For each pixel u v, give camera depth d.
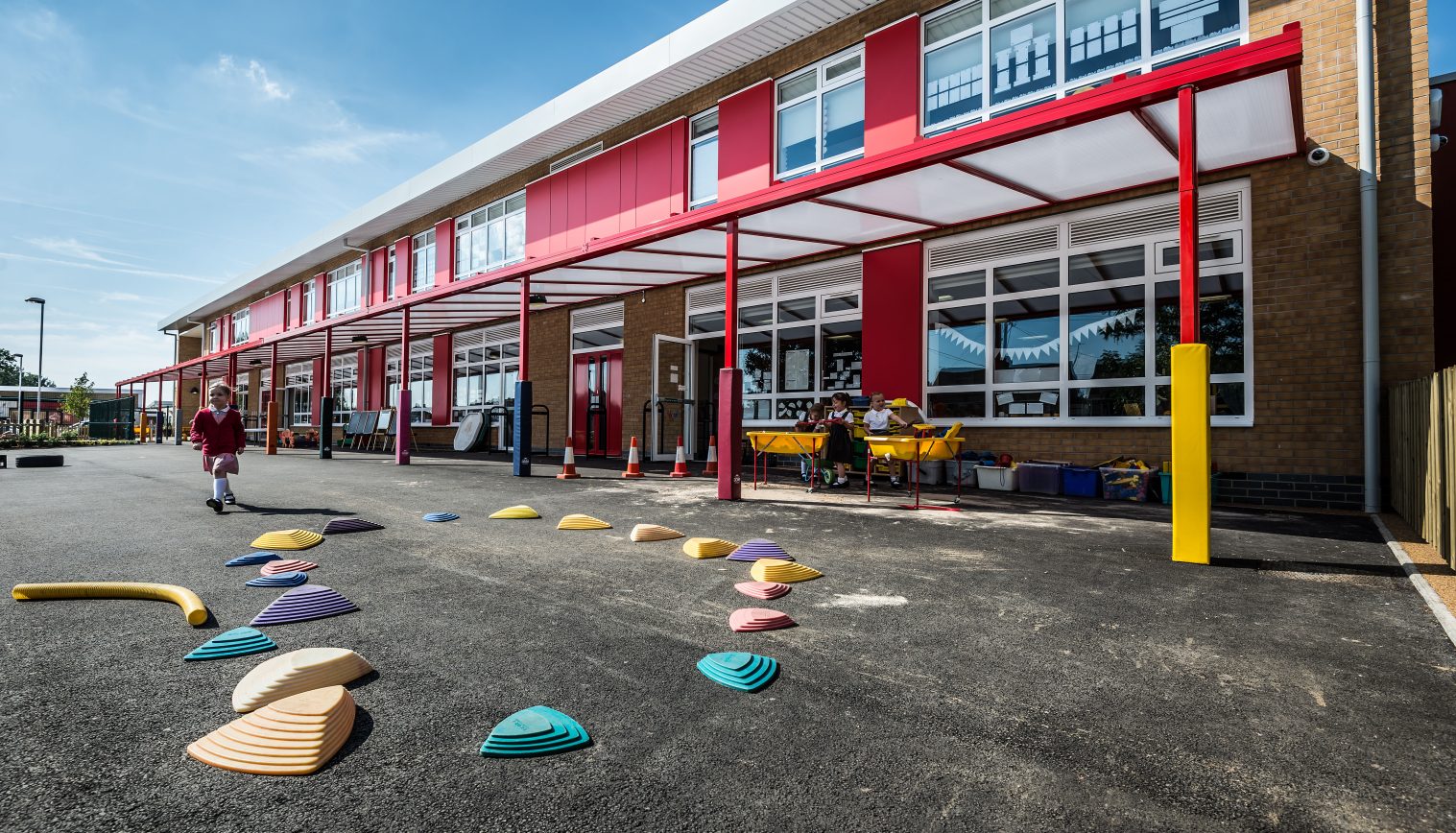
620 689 2.65
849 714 2.44
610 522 6.45
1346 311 7.35
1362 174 7.15
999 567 4.62
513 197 18.06
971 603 3.80
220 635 3.08
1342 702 2.56
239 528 6.12
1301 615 3.57
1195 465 4.75
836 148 11.48
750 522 6.43
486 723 2.36
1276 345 7.72
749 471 11.66
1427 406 5.38
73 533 5.89
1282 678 2.78
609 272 12.76
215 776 2.00
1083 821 1.81
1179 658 2.98
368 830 1.75
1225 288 8.09
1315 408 7.48
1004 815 1.84
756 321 12.87
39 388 34.94
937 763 2.11
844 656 3.00
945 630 3.35
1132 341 8.78
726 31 11.68
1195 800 1.91
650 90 13.58
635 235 9.16
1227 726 2.37
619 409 15.46
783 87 12.27
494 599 3.88
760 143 12.30
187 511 7.18
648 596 3.96
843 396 9.55
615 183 15.07
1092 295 9.06
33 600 3.77
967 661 2.95
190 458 16.77
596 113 14.57
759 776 2.02
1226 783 2.00
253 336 31.30
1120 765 2.11
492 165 17.33
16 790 1.91
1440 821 1.82
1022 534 5.82
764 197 7.67
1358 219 7.29
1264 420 7.76
